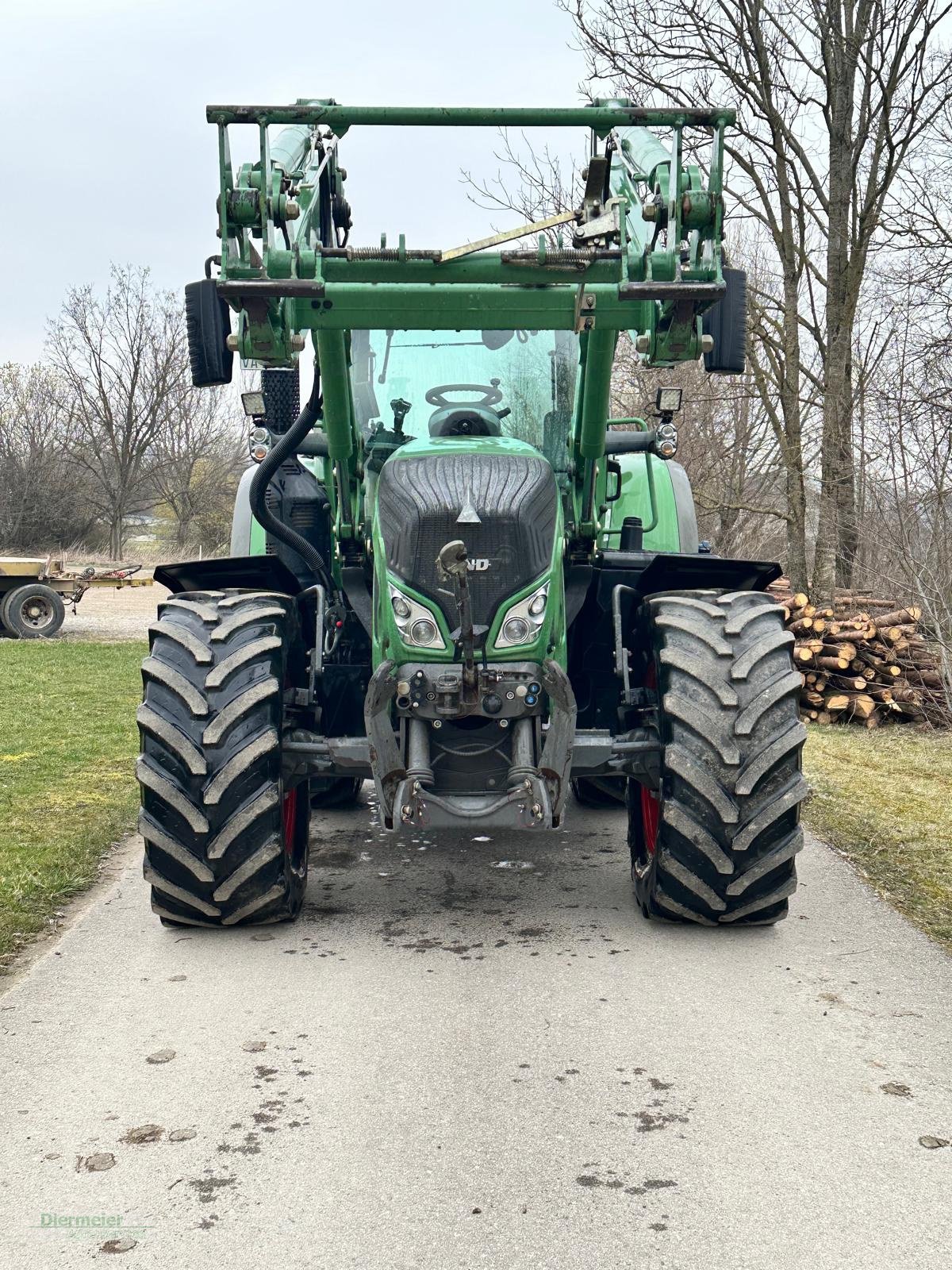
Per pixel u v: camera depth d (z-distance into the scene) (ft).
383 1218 7.70
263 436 16.87
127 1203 7.88
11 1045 10.32
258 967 12.21
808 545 51.90
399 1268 7.19
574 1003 11.23
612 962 12.32
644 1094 9.36
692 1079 9.62
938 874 15.38
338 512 15.25
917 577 26.58
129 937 13.15
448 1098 9.32
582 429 15.11
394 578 12.87
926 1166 8.28
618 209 12.03
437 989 11.59
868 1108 9.12
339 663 16.11
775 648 12.67
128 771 22.47
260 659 12.69
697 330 12.36
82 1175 8.21
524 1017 10.89
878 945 12.77
